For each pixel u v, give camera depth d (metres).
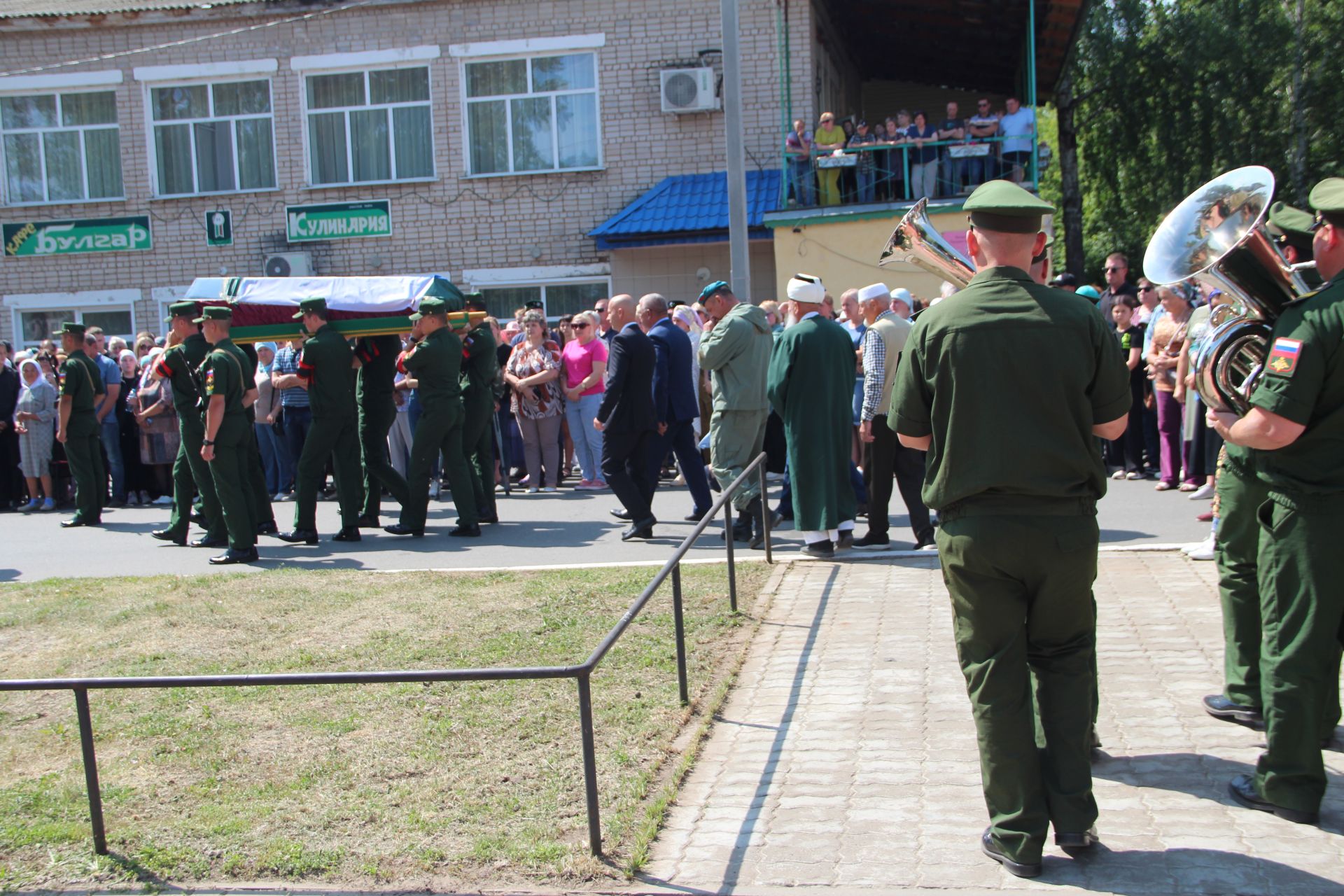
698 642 6.17
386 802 4.37
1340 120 21.59
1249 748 4.47
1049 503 3.44
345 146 20.19
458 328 10.54
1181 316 9.97
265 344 13.40
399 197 20.06
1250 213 3.86
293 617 6.94
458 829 4.11
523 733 4.98
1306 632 3.76
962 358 3.47
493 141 19.84
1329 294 3.60
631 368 9.15
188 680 3.69
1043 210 3.50
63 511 13.27
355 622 6.77
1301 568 3.72
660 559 8.41
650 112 19.30
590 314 12.79
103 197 20.78
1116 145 23.06
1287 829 3.80
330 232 20.27
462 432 10.04
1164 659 5.56
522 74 19.64
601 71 19.36
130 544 10.45
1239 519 4.55
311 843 4.05
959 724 4.86
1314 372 3.56
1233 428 3.78
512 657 5.96
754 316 8.75
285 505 12.72
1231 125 21.50
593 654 3.73
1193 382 4.16
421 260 20.11
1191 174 21.88
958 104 25.89
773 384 7.96
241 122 20.39
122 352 13.84
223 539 9.91
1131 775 4.29
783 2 18.62
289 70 20.11
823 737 4.82
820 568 7.76
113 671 6.02
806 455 7.93
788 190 17.72
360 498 9.98
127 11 19.97
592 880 3.71
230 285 11.45
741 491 8.71
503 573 7.98
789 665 5.76
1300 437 3.69
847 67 23.16
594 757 3.77
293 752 4.89
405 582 7.80
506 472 12.69
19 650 6.52
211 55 20.22
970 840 3.84
